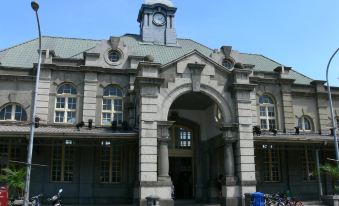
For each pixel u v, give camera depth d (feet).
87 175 84.99
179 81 80.23
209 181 91.25
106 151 88.33
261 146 93.66
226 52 100.42
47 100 86.79
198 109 97.25
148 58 80.74
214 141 89.10
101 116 89.30
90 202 83.71
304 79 111.65
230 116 81.56
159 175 73.92
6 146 83.46
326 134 101.09
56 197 70.95
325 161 99.76
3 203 55.67
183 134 98.22
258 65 111.55
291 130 100.07
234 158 80.23
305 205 83.10
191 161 97.40
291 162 97.71
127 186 86.33
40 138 78.89
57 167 85.10
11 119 86.02
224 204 76.74
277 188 95.20
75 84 89.81
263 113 100.42
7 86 87.04
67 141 85.87
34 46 99.86
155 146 74.54
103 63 92.53
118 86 92.38
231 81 83.46
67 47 102.94
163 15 114.62
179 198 97.19
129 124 87.97
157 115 76.69
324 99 106.42
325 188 98.32
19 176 69.51
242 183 77.00
